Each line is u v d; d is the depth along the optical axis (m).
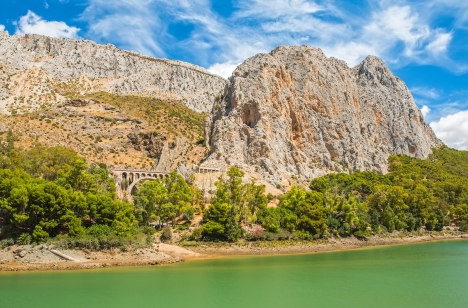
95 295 58.81
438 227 156.75
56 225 85.19
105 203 92.25
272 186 159.50
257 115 183.00
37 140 176.25
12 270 74.31
